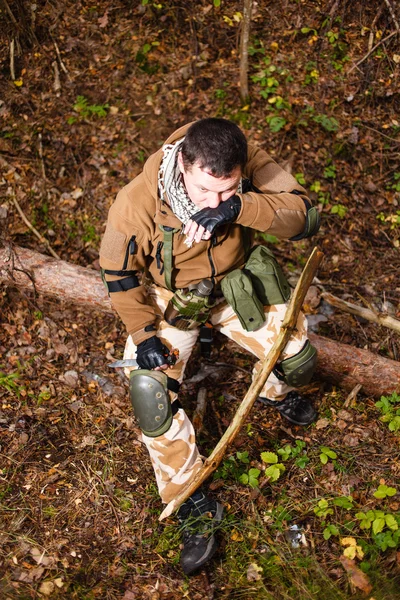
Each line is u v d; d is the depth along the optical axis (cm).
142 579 255
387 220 421
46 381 337
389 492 275
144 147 435
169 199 240
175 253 256
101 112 440
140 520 278
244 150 228
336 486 290
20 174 410
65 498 284
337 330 374
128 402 330
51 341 354
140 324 259
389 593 245
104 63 464
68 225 405
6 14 444
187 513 263
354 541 261
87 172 421
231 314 282
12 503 279
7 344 351
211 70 466
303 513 279
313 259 260
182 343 271
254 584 252
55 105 441
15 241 390
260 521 274
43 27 465
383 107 462
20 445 304
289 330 263
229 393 339
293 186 268
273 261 276
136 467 300
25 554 260
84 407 326
